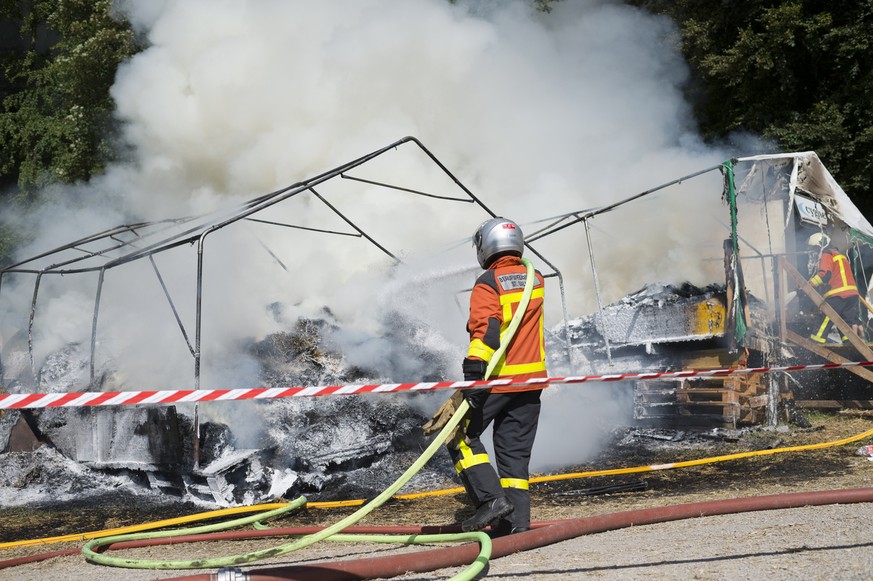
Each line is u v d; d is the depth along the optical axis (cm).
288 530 662
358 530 631
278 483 895
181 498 927
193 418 911
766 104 2466
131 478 1004
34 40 3088
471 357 523
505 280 550
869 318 1427
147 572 533
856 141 2256
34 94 2959
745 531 514
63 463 1045
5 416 1116
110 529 778
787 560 430
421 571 464
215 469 865
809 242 1419
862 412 1302
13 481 999
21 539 757
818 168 1424
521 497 552
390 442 1050
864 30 2269
